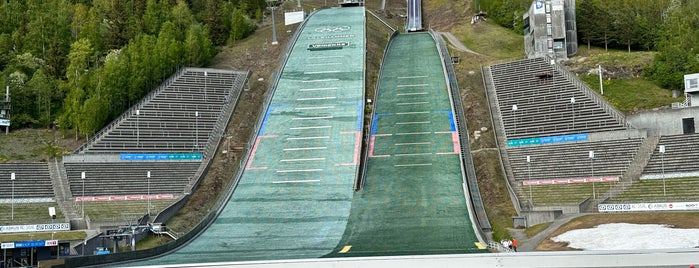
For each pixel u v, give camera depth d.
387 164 105.31
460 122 118.25
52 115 126.00
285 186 99.62
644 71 130.12
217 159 112.38
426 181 98.88
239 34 168.88
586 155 102.06
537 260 57.94
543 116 115.75
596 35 147.62
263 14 195.62
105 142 113.69
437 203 91.25
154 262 69.94
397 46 159.62
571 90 121.19
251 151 111.31
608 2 165.38
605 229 74.00
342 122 118.50
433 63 144.62
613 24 147.88
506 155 107.25
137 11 162.38
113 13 155.50
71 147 115.81
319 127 117.25
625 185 92.75
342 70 139.62
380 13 195.50
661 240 66.69
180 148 114.88
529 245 74.31
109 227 90.00
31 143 116.44
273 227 85.19
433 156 106.81
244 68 146.75
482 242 75.25
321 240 78.50
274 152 110.44
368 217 87.19
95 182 103.75
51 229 89.12
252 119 125.38
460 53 149.88
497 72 135.12
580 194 92.69
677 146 98.00
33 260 74.88
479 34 170.50
